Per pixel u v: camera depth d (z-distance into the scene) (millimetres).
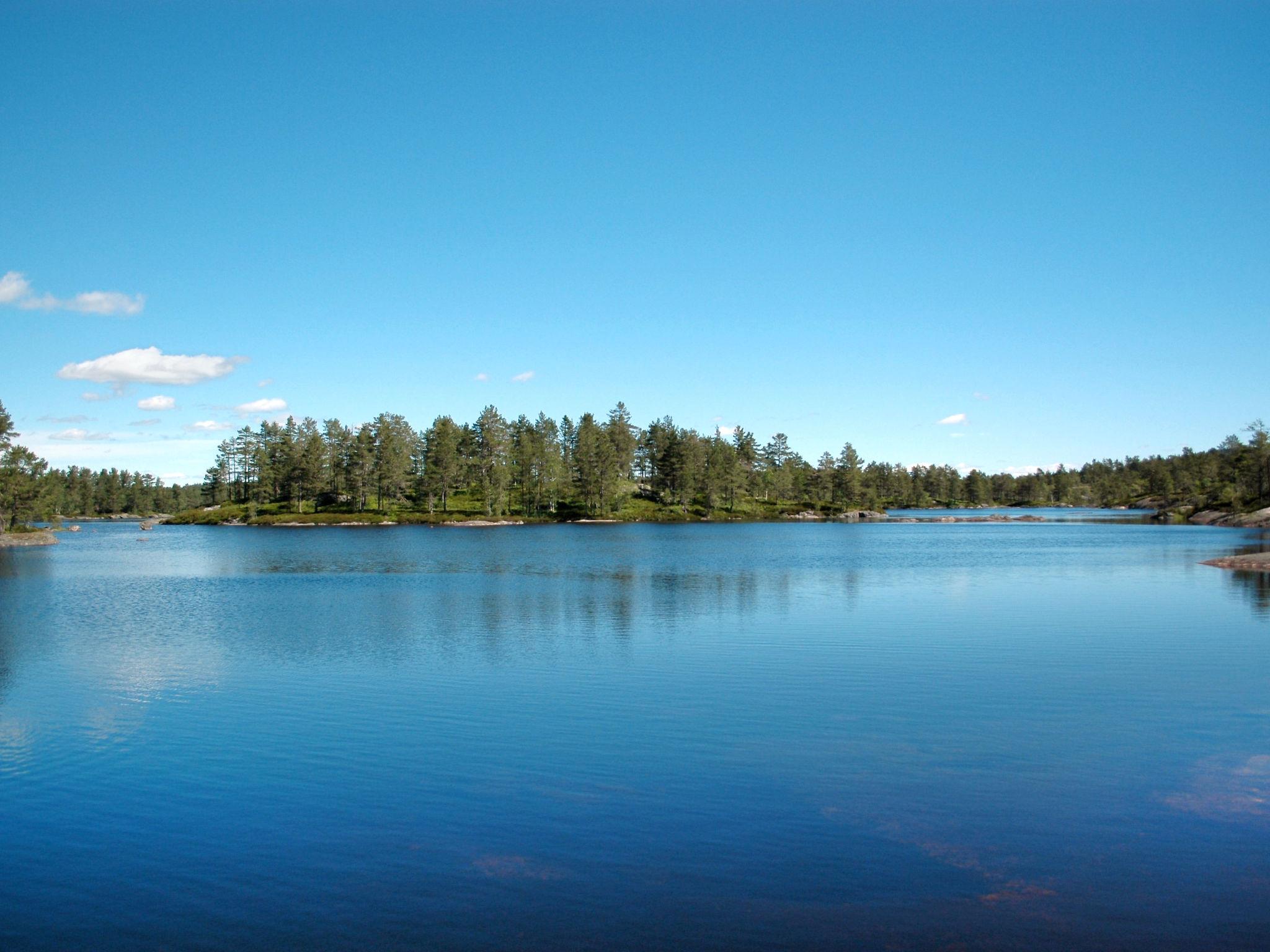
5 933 11039
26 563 84688
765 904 11461
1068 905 11328
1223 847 13117
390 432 182250
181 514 198375
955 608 41094
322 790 16109
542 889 11984
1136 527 156375
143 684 25469
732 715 21031
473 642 32312
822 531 149500
